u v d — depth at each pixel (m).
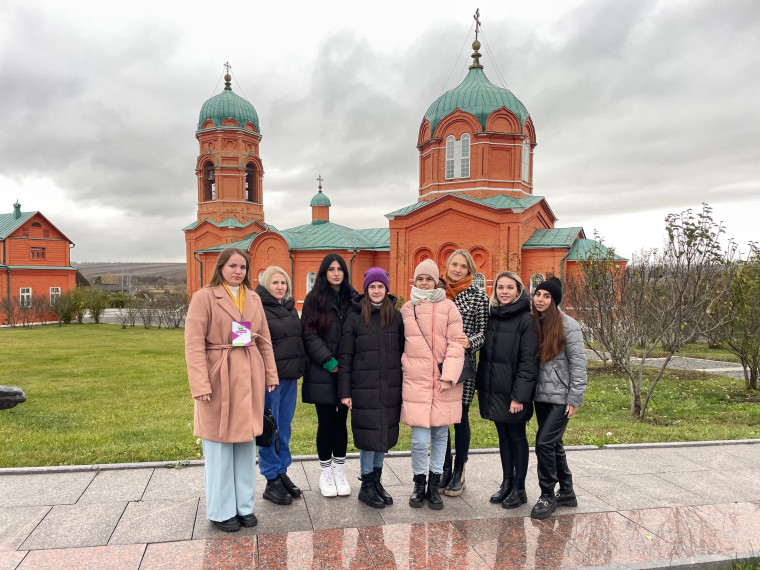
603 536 4.20
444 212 26.17
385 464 5.98
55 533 4.13
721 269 10.64
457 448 5.05
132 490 5.04
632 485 5.37
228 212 36.12
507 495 4.88
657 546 4.04
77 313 37.97
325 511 4.64
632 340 10.09
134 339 25.75
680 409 10.41
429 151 27.64
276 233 30.53
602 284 10.88
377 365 4.64
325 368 4.83
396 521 4.45
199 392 4.05
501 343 4.73
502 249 24.88
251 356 4.30
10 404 9.27
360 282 30.86
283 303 5.00
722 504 4.87
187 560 3.74
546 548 3.99
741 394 11.84
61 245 40.03
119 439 7.01
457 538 4.14
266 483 5.35
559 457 4.77
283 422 4.98
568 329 4.59
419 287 4.78
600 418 9.58
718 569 3.79
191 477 5.39
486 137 26.11
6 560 3.70
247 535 4.15
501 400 4.73
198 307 4.17
